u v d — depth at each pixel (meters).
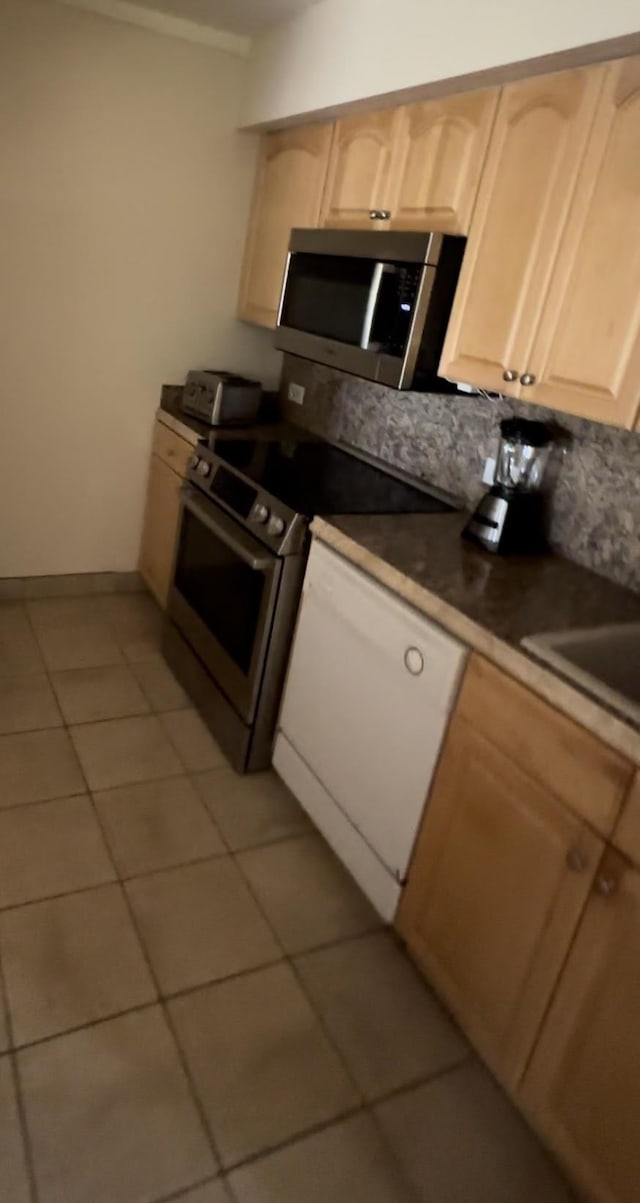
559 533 2.02
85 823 2.07
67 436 3.12
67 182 2.78
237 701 2.34
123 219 2.91
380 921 1.93
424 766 1.66
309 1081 1.52
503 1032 1.49
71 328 2.98
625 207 1.45
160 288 3.07
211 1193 1.30
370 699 1.83
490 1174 1.41
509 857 1.44
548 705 1.34
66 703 2.58
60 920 1.77
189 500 2.60
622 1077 1.24
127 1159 1.33
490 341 1.78
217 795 2.28
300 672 2.13
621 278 1.46
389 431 2.67
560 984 1.35
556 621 1.57
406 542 1.92
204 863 2.01
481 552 1.95
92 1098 1.42
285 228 2.77
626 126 1.44
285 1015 1.65
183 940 1.78
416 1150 1.43
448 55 1.75
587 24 1.40
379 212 2.14
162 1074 1.48
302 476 2.43
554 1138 1.39
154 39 2.72
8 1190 1.25
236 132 2.97
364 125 2.25
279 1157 1.38
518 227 1.69
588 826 1.27
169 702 2.69
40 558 3.26
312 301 2.39
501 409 2.18
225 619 2.41
